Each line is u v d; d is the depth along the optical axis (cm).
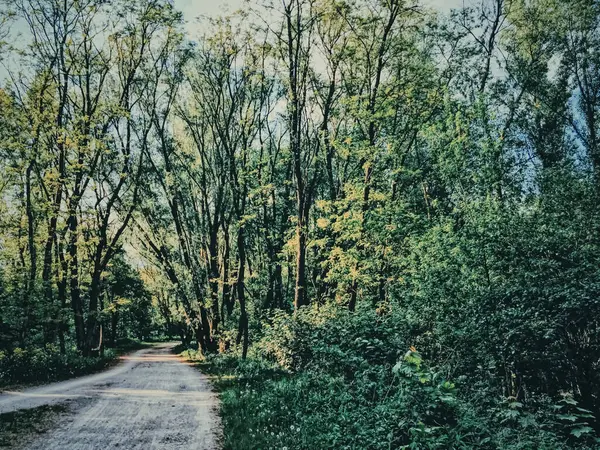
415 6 2012
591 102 2714
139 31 2700
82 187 2516
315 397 962
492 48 2477
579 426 803
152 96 2966
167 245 3331
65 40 2480
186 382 1627
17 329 1923
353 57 2205
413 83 2125
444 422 678
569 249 1225
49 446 746
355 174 2488
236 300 3569
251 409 1010
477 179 1423
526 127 2447
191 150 3184
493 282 1307
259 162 2712
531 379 1026
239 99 2725
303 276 2086
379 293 1941
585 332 974
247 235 3444
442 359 1206
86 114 2597
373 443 663
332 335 1372
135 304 5291
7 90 2334
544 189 1435
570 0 2461
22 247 2545
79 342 2562
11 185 2325
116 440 789
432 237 1532
